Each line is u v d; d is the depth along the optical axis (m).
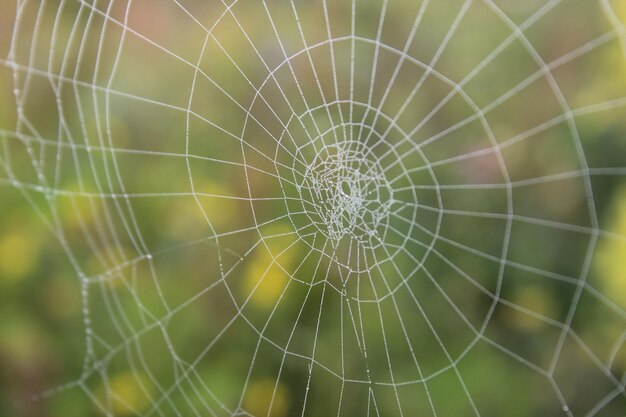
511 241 0.33
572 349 0.32
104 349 0.34
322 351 0.34
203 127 0.34
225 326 0.34
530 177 0.33
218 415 0.33
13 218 0.34
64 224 0.34
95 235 0.34
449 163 0.33
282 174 0.34
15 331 0.33
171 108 0.34
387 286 0.34
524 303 0.33
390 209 0.34
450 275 0.33
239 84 0.34
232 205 0.34
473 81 0.33
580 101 0.32
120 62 0.34
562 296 0.33
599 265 0.32
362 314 0.34
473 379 0.33
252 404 0.33
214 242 0.34
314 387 0.33
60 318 0.34
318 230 0.34
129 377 0.33
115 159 0.34
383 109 0.34
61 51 0.34
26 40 0.34
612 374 0.32
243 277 0.34
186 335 0.34
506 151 0.33
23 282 0.34
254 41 0.34
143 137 0.34
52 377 0.33
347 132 0.34
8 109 0.34
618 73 0.32
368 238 0.34
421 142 0.34
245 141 0.34
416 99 0.34
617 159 0.32
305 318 0.34
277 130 0.34
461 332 0.33
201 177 0.34
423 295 0.34
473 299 0.33
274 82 0.34
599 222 0.32
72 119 0.34
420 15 0.32
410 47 0.34
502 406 0.33
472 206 0.33
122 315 0.34
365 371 0.33
